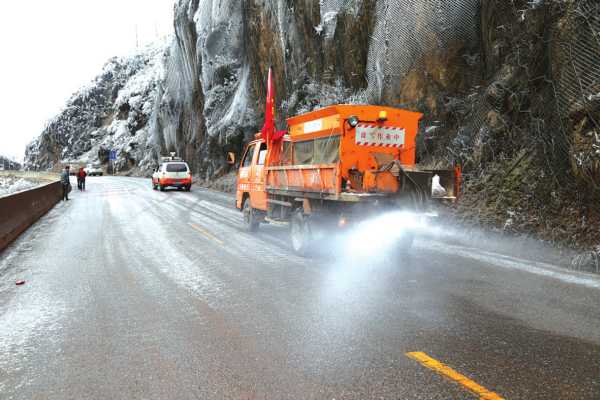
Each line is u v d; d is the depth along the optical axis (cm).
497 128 1068
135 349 399
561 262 752
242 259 802
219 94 3148
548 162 895
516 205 927
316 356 378
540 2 949
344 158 756
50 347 406
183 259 801
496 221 936
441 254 830
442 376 339
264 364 364
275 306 522
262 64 2564
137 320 477
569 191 833
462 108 1231
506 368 352
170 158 3183
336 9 1827
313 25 2019
